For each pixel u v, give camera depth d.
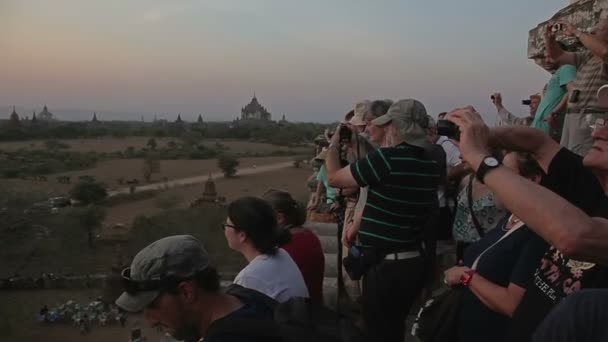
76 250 47.12
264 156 124.75
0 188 62.31
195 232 47.97
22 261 44.41
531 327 2.10
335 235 7.05
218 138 175.38
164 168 103.94
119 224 54.97
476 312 2.75
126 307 2.13
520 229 2.67
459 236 4.12
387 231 3.55
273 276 3.05
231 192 75.12
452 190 4.46
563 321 1.40
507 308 2.50
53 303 36.50
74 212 52.12
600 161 1.97
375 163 3.49
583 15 5.45
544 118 5.00
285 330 2.01
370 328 3.72
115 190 78.62
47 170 97.44
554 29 4.67
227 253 40.78
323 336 2.01
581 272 1.98
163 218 53.00
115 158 118.38
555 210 1.71
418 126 3.58
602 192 2.38
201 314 2.17
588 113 3.89
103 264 44.72
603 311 1.37
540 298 2.10
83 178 80.06
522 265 2.44
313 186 8.45
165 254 2.12
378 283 3.63
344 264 3.90
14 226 47.94
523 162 2.61
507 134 2.59
